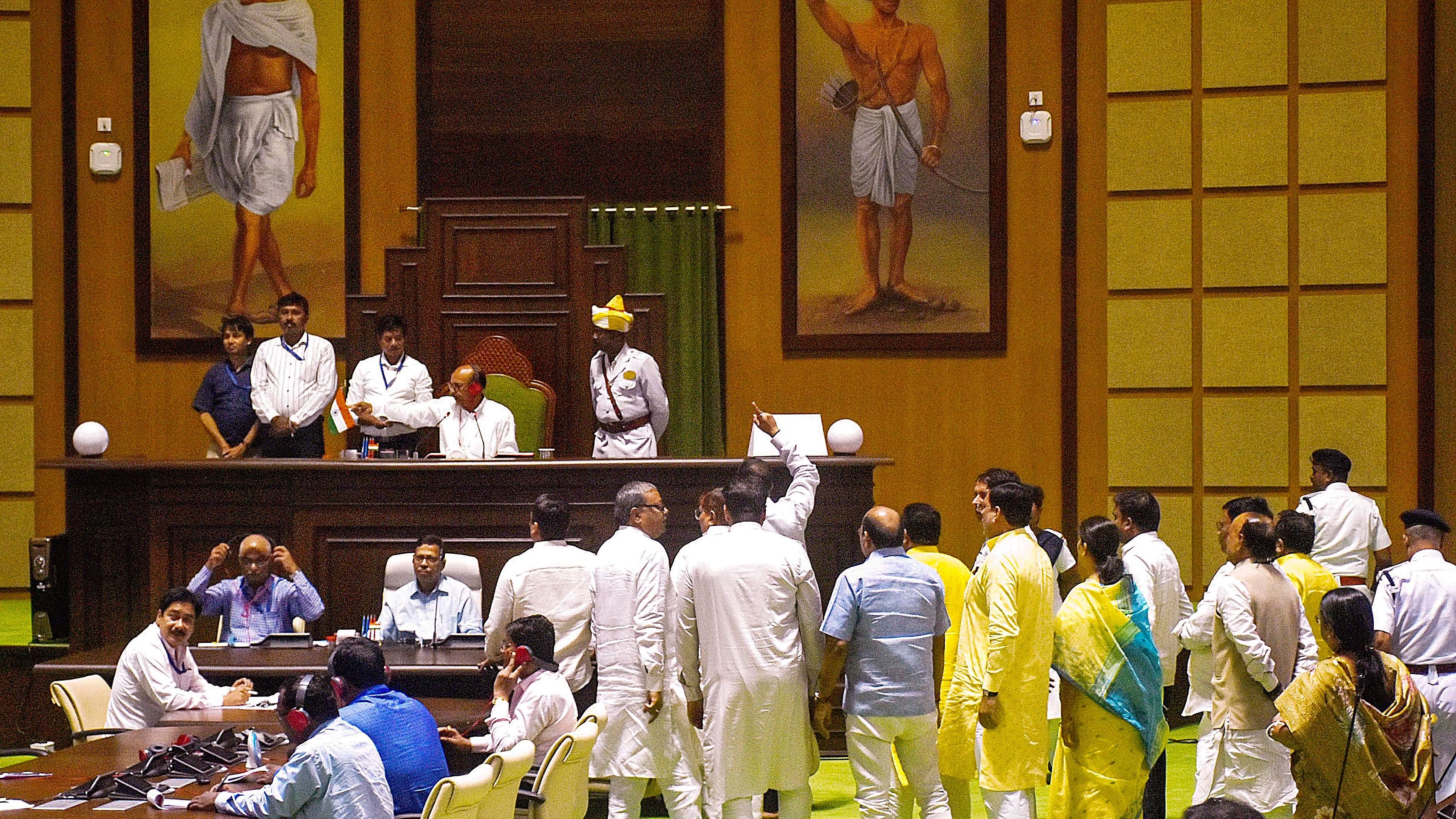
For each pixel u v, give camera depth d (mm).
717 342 11328
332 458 8867
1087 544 5527
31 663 8562
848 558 7844
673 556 7855
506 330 10141
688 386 11258
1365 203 10945
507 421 8672
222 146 11445
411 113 11516
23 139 11461
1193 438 11219
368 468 7809
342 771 4402
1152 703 5422
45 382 11539
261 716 6191
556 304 10133
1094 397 11336
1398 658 6176
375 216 11508
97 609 8102
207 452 11508
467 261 10156
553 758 5070
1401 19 10875
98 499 8133
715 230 11477
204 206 11477
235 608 7445
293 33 11438
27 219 11477
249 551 7395
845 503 7844
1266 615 5652
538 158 11531
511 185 11531
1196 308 11195
